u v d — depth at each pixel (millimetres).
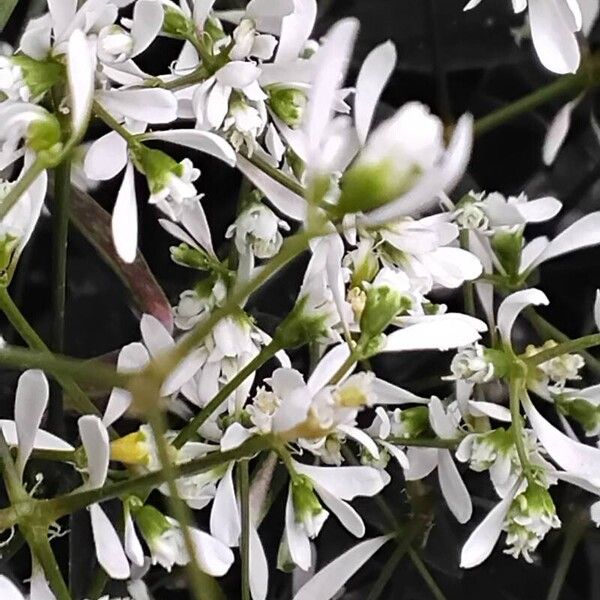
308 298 129
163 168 129
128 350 130
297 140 134
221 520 136
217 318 118
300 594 137
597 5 148
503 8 162
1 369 148
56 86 128
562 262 163
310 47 138
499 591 160
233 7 150
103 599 134
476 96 165
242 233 137
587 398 142
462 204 144
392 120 119
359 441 135
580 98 153
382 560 158
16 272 155
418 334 132
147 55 150
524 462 138
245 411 136
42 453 131
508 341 140
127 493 129
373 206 119
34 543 125
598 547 162
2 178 136
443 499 152
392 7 161
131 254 129
